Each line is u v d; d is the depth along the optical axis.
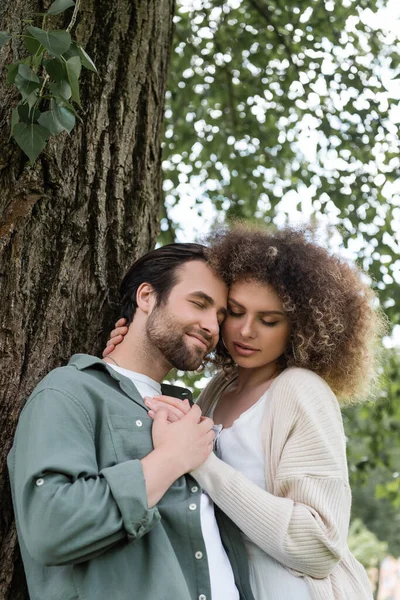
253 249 1.97
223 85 5.23
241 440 1.90
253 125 5.25
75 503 1.47
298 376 1.92
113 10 2.34
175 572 1.58
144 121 2.36
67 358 1.97
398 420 4.98
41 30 1.66
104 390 1.75
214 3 4.95
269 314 1.95
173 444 1.68
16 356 1.86
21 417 1.67
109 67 2.28
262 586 1.79
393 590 22.72
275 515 1.70
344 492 1.79
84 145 2.14
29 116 1.71
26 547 1.56
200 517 1.72
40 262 1.96
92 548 1.49
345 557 1.90
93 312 2.06
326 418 1.85
